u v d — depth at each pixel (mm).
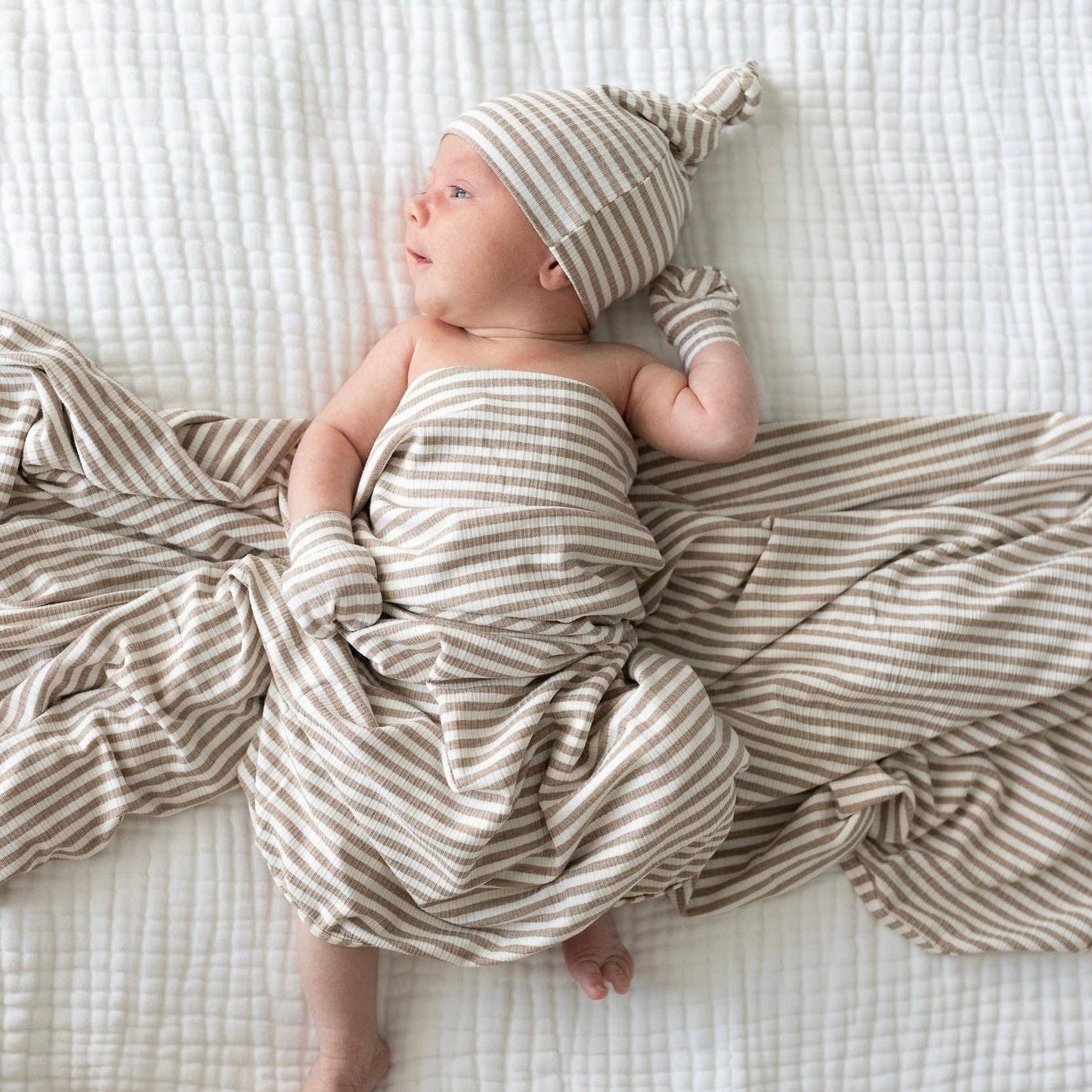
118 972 1082
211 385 1188
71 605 1100
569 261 1118
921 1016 1180
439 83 1262
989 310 1316
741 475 1253
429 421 1088
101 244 1184
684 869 1120
